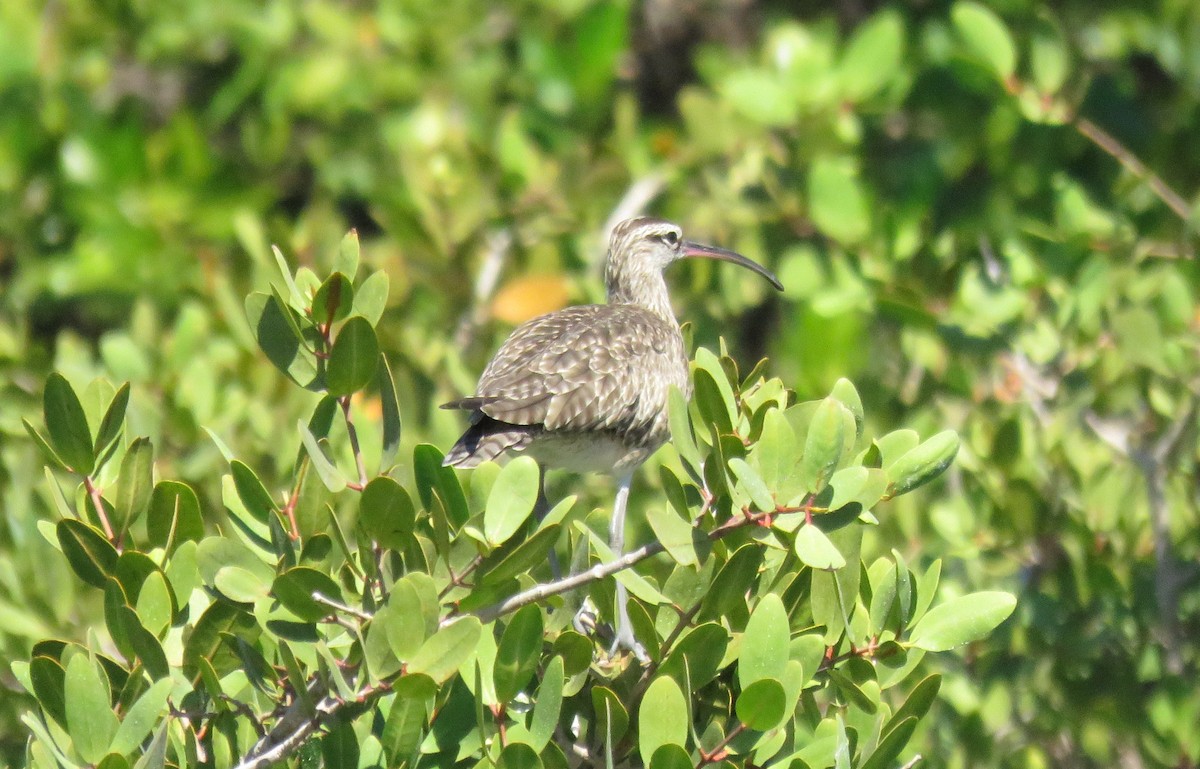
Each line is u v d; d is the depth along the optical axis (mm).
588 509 13172
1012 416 12203
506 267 15828
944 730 12031
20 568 11047
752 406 9211
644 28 20875
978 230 15352
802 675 7734
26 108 18094
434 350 14062
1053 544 12242
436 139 17062
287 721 7703
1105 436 12602
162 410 12594
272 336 8125
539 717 7551
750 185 15727
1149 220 14672
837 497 7684
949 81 17766
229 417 12508
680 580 7992
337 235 15453
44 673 7621
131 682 7688
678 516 7828
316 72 18172
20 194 18188
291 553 7895
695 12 20859
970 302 12977
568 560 9992
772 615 7621
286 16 18875
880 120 17609
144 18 19125
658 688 7375
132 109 18172
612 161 16438
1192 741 11727
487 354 15102
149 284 17516
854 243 13922
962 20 13883
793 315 14750
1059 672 12203
